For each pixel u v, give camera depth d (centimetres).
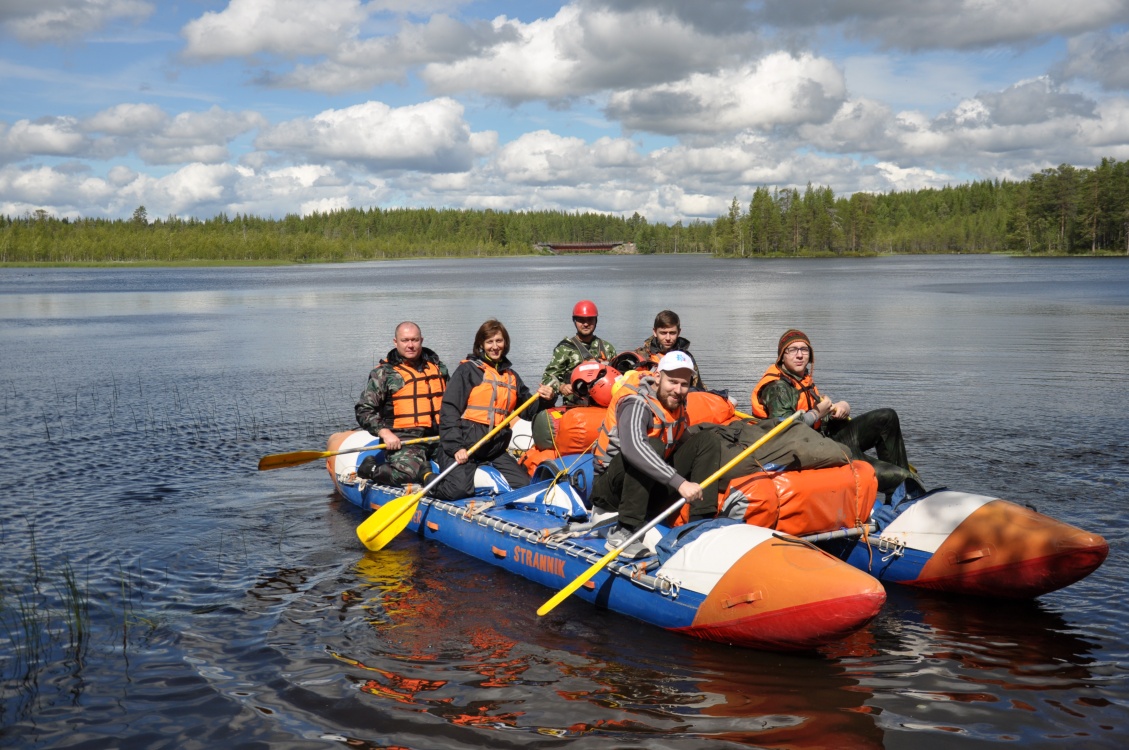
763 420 570
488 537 614
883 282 5425
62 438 1038
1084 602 512
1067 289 4231
